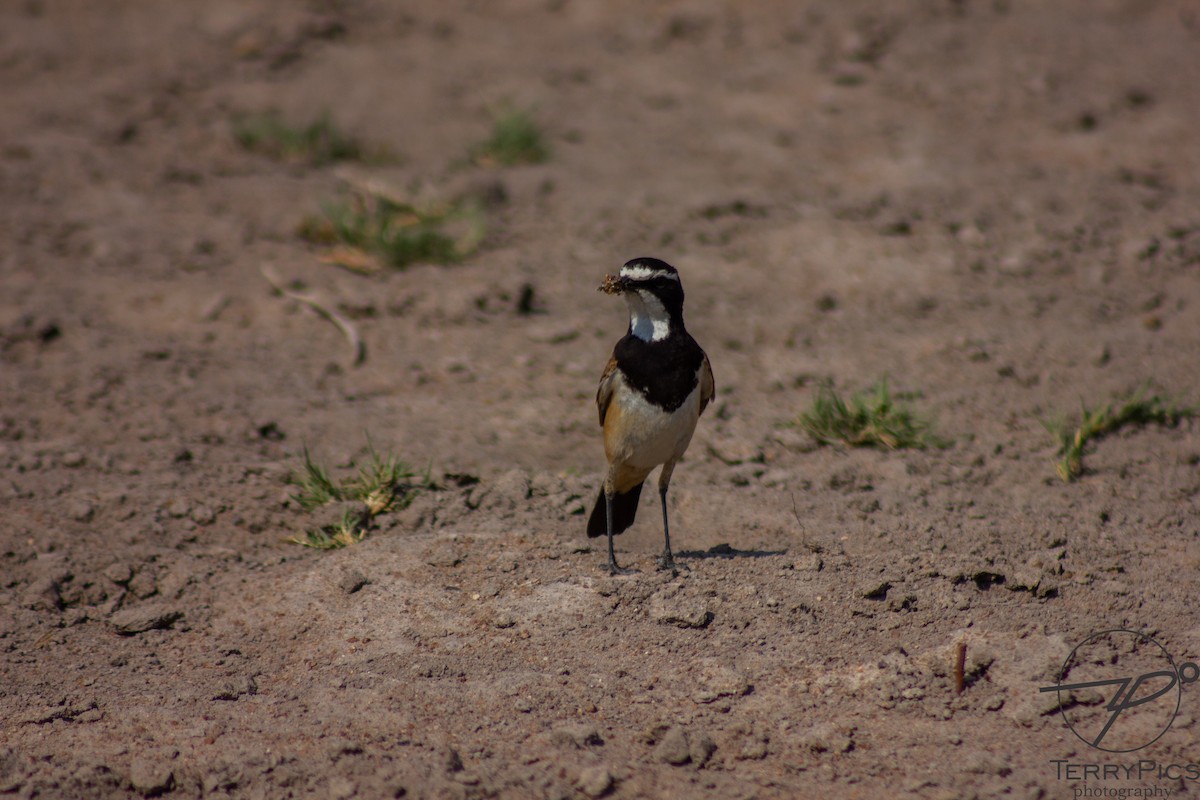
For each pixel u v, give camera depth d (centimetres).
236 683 826
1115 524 997
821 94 2078
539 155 1900
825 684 803
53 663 865
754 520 1038
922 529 994
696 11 2420
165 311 1474
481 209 1730
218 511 1069
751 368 1343
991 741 745
